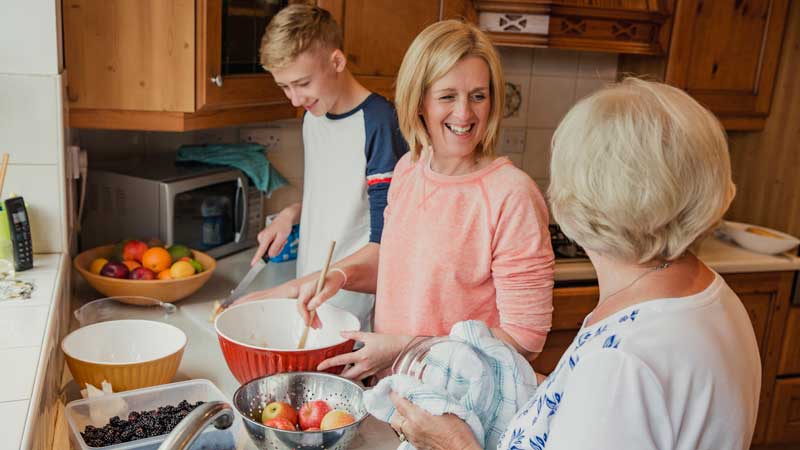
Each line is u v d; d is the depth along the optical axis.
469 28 1.35
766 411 2.90
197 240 2.29
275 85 2.27
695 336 0.80
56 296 1.51
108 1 1.89
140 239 2.20
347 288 1.63
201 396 1.34
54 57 1.72
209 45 1.95
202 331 1.73
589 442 0.77
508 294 1.37
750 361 0.85
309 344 1.59
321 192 1.86
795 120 2.81
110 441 1.17
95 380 1.35
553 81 2.99
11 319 1.37
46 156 1.78
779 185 2.90
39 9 1.69
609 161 0.81
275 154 2.72
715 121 0.83
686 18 2.67
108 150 2.43
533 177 3.06
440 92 1.32
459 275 1.41
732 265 2.65
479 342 1.17
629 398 0.77
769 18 2.77
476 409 1.12
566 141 0.85
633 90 0.85
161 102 1.96
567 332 2.59
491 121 1.38
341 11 2.31
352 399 1.32
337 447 1.19
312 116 1.87
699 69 2.74
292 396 1.33
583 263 2.59
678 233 0.82
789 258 2.77
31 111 1.74
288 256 2.37
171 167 2.33
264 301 1.60
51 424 1.27
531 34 2.51
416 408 1.07
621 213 0.81
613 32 2.63
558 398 0.87
